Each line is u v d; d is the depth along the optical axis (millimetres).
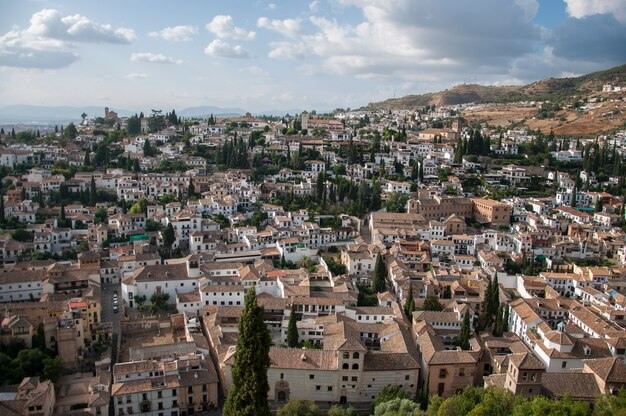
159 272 190625
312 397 134250
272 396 133750
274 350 136625
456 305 174750
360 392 133875
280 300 173875
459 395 110438
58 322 151500
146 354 143500
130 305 186000
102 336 160000
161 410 128875
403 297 190250
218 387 141875
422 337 151125
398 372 134625
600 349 138625
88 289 179250
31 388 127562
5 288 179250
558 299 183750
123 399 125500
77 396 135625
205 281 186375
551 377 114812
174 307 186875
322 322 162000
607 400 102312
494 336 163125
